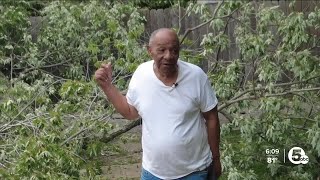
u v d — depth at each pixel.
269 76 3.94
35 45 5.91
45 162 3.29
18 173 3.26
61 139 3.85
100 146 3.96
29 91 4.28
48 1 7.23
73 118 4.17
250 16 5.06
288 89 4.27
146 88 2.64
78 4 6.52
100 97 4.20
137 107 2.69
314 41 4.29
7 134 3.98
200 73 2.66
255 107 4.07
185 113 2.62
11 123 4.03
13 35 6.16
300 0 6.91
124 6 5.71
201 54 4.43
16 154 3.66
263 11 4.25
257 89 4.01
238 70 4.14
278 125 3.76
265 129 3.87
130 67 4.25
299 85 4.20
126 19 6.16
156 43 2.58
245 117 3.96
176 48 2.58
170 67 2.58
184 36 4.71
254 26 5.22
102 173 4.46
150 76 2.64
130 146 5.10
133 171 4.54
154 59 2.60
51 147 3.36
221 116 5.57
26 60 5.73
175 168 2.67
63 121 3.99
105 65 2.74
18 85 4.39
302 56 3.91
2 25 5.91
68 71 5.70
